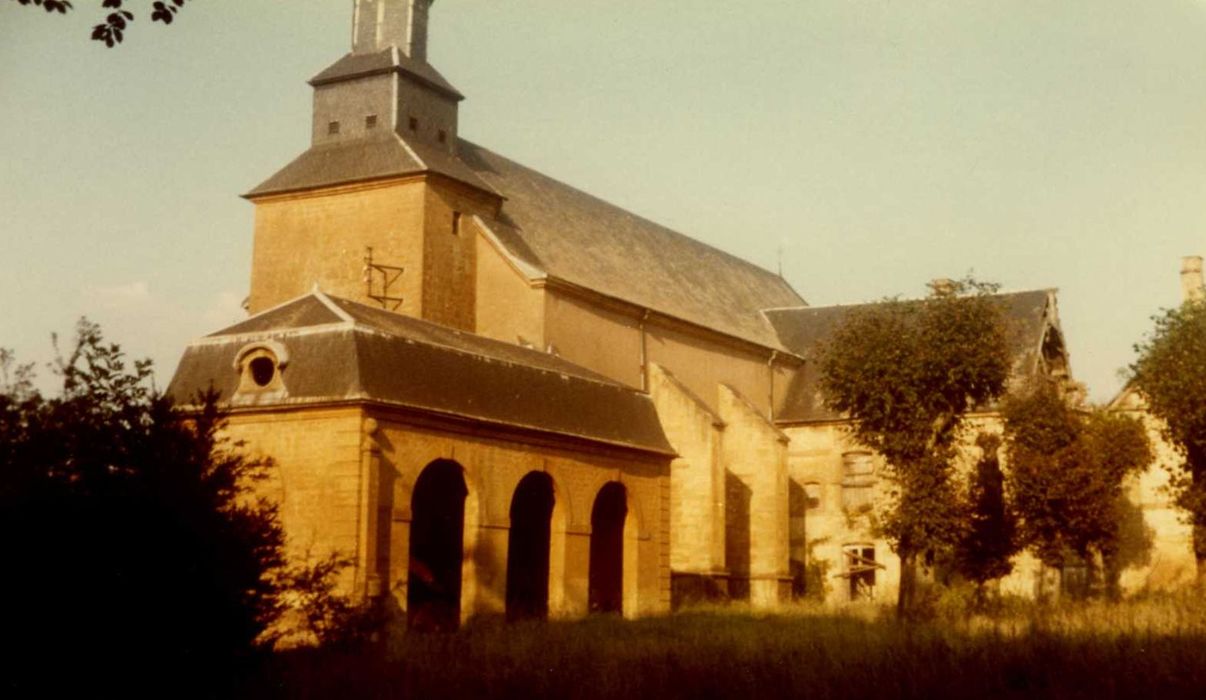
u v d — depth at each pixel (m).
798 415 55.12
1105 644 19.48
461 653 20.77
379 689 17.02
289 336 30.27
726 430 48.91
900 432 35.94
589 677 18.05
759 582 47.03
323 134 44.00
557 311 42.97
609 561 39.50
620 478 36.78
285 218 43.44
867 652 19.89
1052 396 40.84
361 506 28.30
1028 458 39.44
